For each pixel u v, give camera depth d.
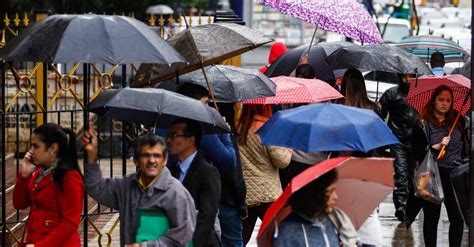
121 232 15.36
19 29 25.75
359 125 16.19
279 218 15.00
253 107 21.05
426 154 23.42
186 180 16.30
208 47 18.80
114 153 35.78
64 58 14.98
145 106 15.71
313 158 21.95
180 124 16.25
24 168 16.19
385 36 58.91
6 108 23.56
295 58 26.92
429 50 37.81
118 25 15.55
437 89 23.58
